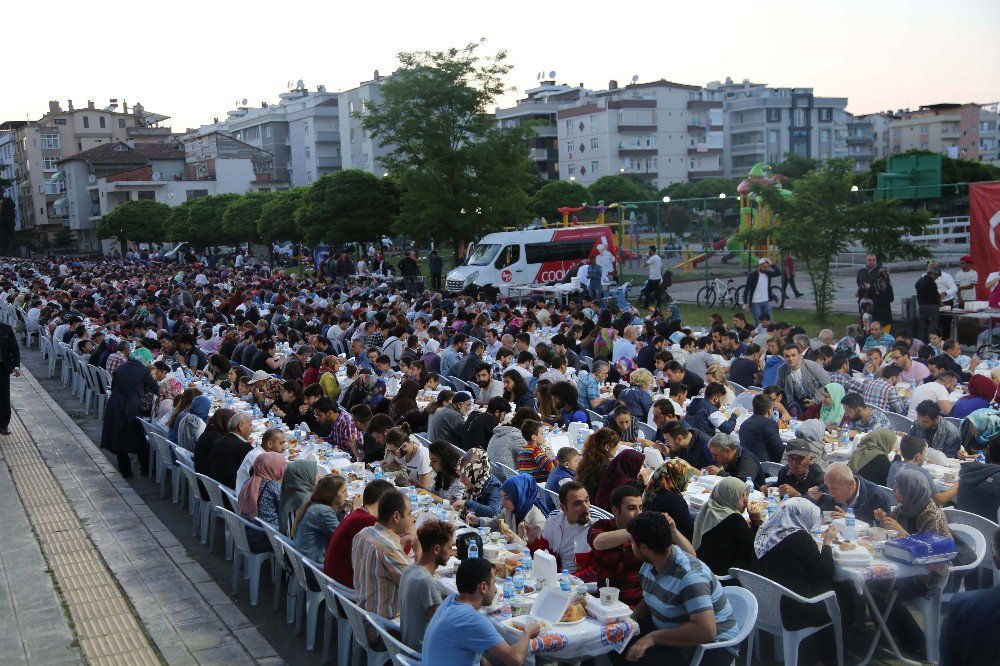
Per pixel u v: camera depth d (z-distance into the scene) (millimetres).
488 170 40281
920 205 51438
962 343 20062
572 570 7238
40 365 24812
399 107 40062
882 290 20844
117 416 13492
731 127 121438
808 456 8516
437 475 9047
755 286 23672
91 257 94625
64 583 9359
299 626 8148
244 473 9578
